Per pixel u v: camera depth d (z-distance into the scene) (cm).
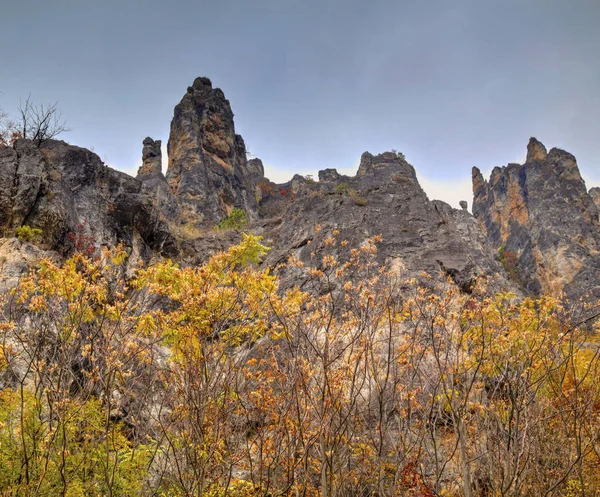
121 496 477
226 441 436
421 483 491
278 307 487
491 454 497
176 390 462
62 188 1283
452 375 467
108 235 1361
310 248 1341
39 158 1237
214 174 4009
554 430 536
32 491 421
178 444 457
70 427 461
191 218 3494
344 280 579
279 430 448
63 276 484
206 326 470
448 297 509
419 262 1248
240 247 563
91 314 490
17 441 479
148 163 3962
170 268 549
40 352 470
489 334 504
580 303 605
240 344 543
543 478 496
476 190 7631
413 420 566
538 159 5747
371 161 5600
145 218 1547
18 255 996
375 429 516
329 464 436
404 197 1578
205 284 484
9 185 1127
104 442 487
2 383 553
